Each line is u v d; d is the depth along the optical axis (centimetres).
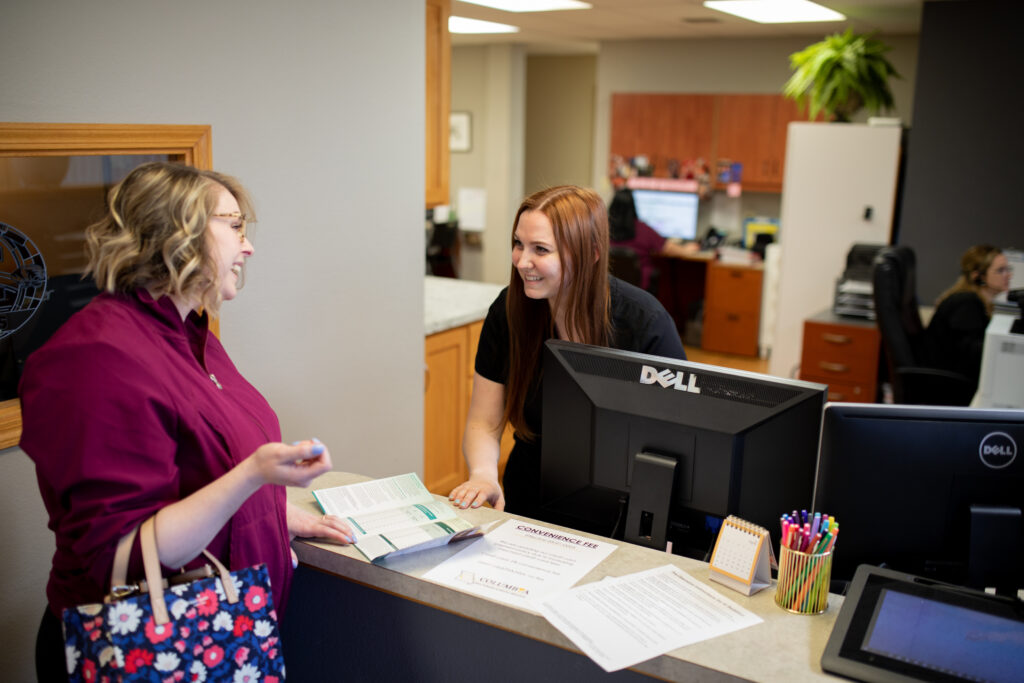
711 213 731
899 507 129
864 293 488
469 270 837
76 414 110
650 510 144
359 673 151
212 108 211
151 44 195
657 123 711
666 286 746
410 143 277
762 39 665
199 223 116
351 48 249
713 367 140
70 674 108
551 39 728
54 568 126
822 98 544
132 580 112
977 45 483
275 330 240
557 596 126
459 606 128
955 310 405
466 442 192
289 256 240
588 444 152
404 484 165
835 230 545
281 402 246
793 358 571
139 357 114
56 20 175
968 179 501
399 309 284
